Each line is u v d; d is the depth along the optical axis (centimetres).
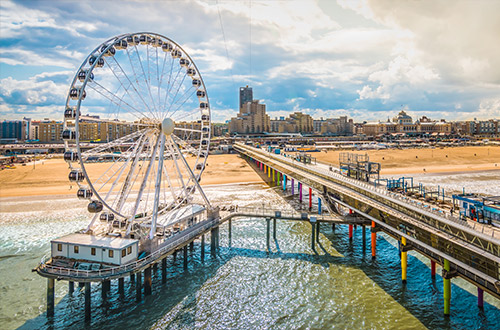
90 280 2891
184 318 2948
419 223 3064
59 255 3238
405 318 2864
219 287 3491
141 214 4316
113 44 3528
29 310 3103
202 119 4747
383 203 3781
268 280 3616
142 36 4059
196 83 4731
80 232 3569
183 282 3619
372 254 4116
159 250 3394
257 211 4956
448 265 2814
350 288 3397
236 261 4119
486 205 2836
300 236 4975
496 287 2217
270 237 4944
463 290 3297
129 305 3189
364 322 2825
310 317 2922
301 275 3709
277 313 2995
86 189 3241
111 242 3212
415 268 3819
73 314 3058
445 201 3644
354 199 4406
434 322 2800
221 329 2786
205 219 4494
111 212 3572
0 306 3155
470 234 2464
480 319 2830
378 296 3231
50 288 2989
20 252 4419
